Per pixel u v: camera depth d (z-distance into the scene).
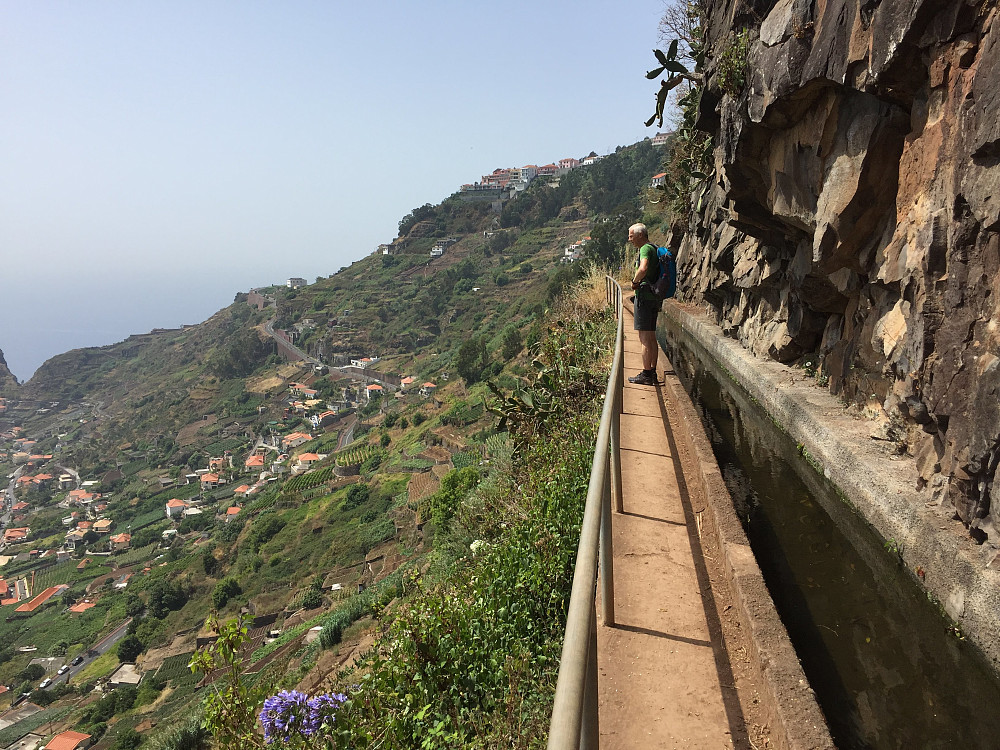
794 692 2.54
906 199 5.00
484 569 5.54
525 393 9.42
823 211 6.21
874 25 4.82
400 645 4.63
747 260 10.98
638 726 2.65
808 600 4.29
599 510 2.17
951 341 3.98
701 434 6.07
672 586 3.79
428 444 75.81
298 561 59.31
